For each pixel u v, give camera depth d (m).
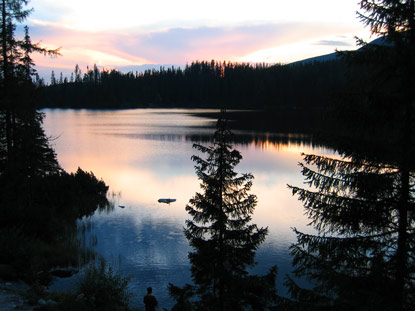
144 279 17.06
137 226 25.50
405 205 6.51
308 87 181.62
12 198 19.84
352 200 6.78
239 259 11.09
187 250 20.98
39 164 21.47
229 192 11.96
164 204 31.98
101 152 64.94
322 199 6.96
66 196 25.91
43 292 12.44
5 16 18.47
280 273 17.55
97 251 20.38
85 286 11.62
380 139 6.50
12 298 11.09
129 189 38.06
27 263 14.24
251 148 68.50
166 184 40.69
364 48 6.24
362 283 6.73
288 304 7.54
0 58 18.88
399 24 6.05
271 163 53.66
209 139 82.44
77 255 18.80
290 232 24.00
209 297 11.05
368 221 6.63
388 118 6.27
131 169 49.69
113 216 27.98
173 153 64.12
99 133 94.00
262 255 19.88
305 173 7.05
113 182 41.50
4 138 19.70
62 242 20.66
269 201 32.78
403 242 6.59
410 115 6.19
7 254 14.30
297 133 91.94
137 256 19.92
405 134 6.29
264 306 10.38
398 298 6.45
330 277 6.95
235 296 10.33
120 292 12.30
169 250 20.95
